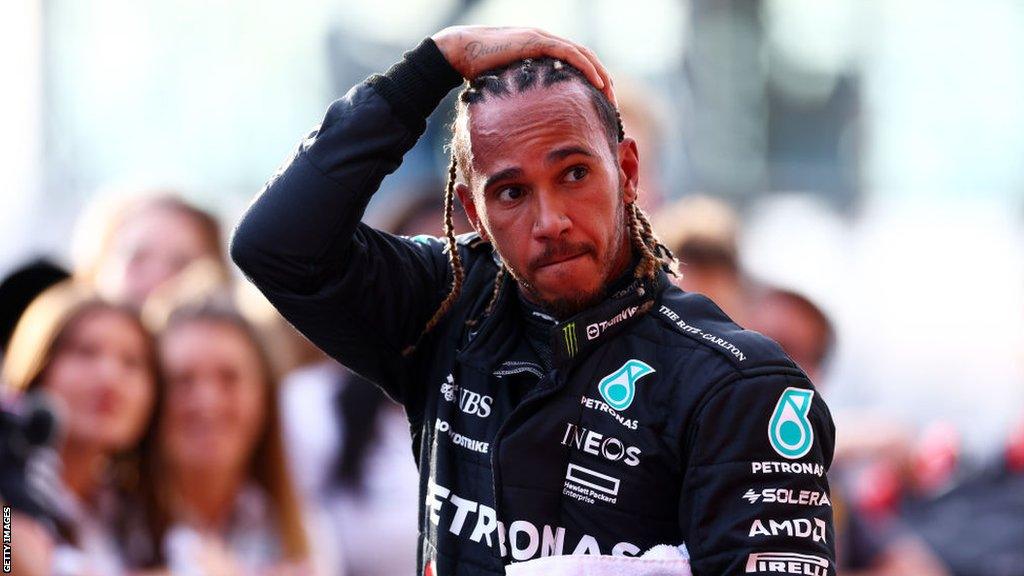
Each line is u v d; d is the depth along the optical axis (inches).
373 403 567.2
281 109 957.2
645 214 284.8
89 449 513.0
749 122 974.4
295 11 956.6
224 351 538.9
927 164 1017.5
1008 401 888.9
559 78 263.1
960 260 986.1
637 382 266.4
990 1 1007.0
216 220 665.0
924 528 655.1
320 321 286.0
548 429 266.8
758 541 254.2
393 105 277.4
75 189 943.7
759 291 603.8
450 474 280.7
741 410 258.5
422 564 285.4
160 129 951.6
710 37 963.3
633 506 263.9
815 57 992.2
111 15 947.3
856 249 981.2
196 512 537.3
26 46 940.6
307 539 552.4
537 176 257.9
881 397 906.1
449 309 292.0
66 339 515.8
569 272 260.1
